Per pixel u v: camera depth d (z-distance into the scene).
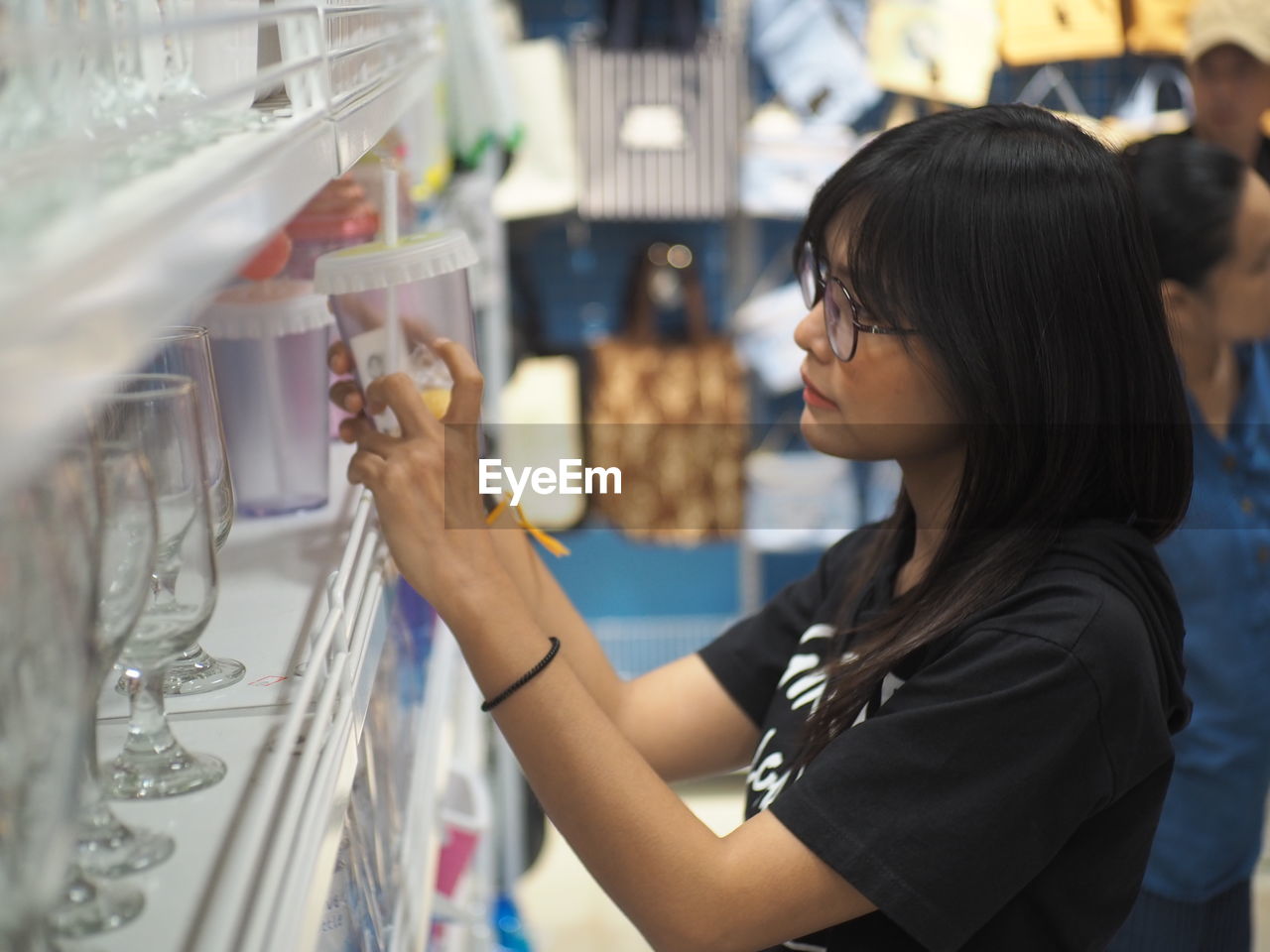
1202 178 1.70
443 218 2.32
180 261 0.42
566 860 3.29
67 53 0.50
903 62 3.15
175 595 0.63
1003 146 0.97
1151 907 1.77
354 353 1.01
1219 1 2.44
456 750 2.01
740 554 3.98
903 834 0.89
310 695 0.63
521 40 3.66
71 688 0.45
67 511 0.45
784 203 3.29
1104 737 0.91
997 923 0.98
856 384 1.01
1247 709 1.71
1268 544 1.70
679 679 1.33
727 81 3.25
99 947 0.50
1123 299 0.98
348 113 0.83
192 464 0.63
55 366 0.31
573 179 3.25
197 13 0.72
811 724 1.02
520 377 3.33
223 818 0.60
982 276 0.95
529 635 0.93
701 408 3.37
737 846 0.91
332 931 0.81
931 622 0.96
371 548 0.89
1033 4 3.05
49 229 0.37
